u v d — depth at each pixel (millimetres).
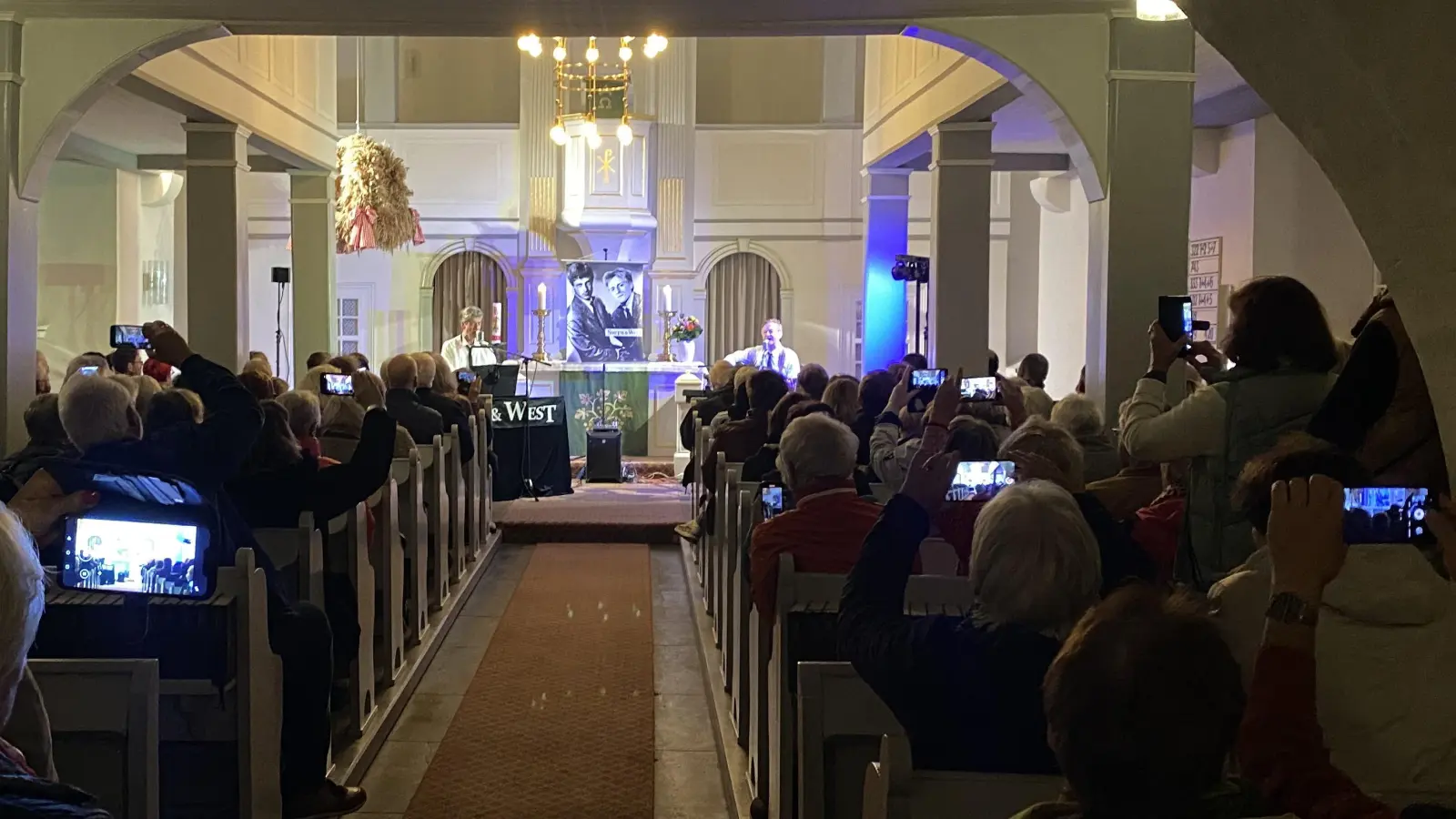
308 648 3434
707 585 6340
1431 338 1861
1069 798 1441
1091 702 1256
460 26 5887
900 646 2074
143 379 5145
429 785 4035
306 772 3465
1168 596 1377
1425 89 1736
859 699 2371
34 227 5879
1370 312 2809
